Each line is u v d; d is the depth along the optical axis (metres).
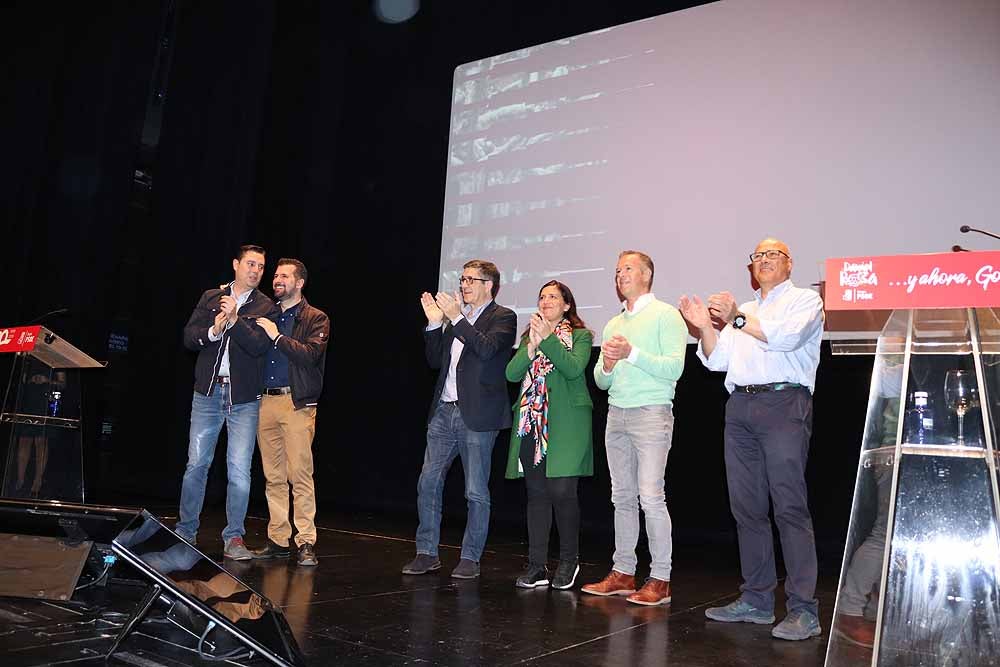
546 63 5.46
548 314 3.29
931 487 1.62
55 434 3.15
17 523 2.30
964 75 3.97
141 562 1.86
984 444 1.59
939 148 3.99
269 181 6.44
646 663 2.15
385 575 3.28
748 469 2.74
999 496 1.56
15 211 6.45
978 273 1.52
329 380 6.45
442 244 5.73
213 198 6.56
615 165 5.03
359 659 2.03
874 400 1.73
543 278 5.23
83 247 6.55
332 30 6.61
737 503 2.76
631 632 2.50
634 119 5.00
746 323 2.53
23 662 1.81
